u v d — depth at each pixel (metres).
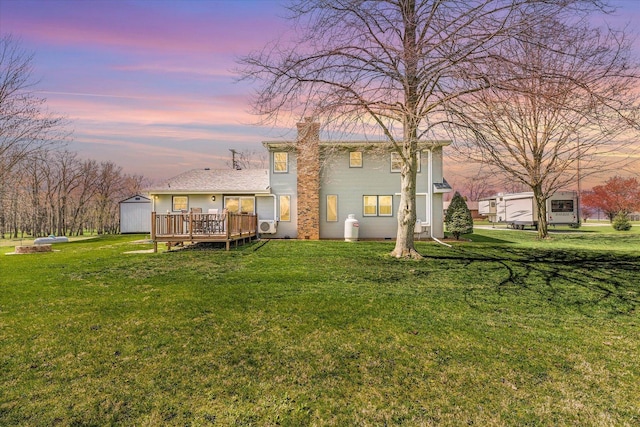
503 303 5.50
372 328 4.38
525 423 2.55
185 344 3.85
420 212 16.30
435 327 4.43
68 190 29.75
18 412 2.60
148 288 6.33
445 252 11.20
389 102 8.90
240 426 2.49
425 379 3.17
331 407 2.73
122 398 2.81
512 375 3.24
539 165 17.20
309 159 12.66
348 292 6.07
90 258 9.90
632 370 3.35
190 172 20.00
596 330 4.39
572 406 2.77
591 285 6.69
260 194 16.75
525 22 6.93
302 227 15.95
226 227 11.49
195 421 2.54
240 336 4.09
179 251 11.26
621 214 23.53
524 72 7.02
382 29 8.60
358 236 15.77
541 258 9.98
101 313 4.86
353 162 16.70
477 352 3.72
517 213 25.47
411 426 2.52
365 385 3.06
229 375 3.20
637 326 4.53
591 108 6.68
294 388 3.00
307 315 4.83
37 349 3.68
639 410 2.71
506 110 7.54
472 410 2.71
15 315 4.76
